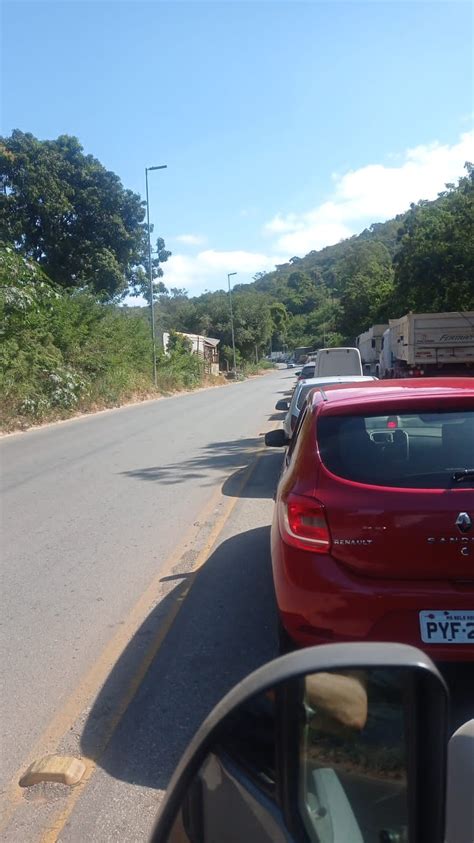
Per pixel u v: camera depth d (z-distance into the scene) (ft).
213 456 46.19
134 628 18.07
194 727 13.32
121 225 115.75
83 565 23.52
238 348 287.48
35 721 13.76
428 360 70.03
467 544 12.31
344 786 6.31
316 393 16.22
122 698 14.51
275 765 6.35
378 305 183.11
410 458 13.23
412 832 6.26
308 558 12.90
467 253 96.73
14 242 106.93
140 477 39.40
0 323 70.79
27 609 19.66
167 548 25.20
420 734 6.34
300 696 6.40
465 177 101.30
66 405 76.79
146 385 116.67
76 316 94.73
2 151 106.01
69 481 38.81
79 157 114.21
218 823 6.28
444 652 12.19
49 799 11.37
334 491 13.00
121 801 11.25
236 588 20.61
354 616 12.47
